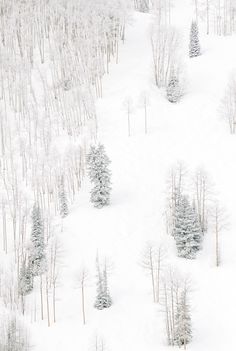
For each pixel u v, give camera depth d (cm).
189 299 7475
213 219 9025
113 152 11300
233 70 13162
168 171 9938
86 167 10994
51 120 12838
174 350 6981
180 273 7850
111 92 13225
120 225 9512
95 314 7919
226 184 9925
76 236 9444
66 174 10925
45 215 9881
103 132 11944
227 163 10506
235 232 8962
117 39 14912
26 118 13062
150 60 14312
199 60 14200
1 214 10525
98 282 8050
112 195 10262
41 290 8100
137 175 10606
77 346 7319
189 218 8656
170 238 9150
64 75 14212
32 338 7594
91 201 10075
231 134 11375
